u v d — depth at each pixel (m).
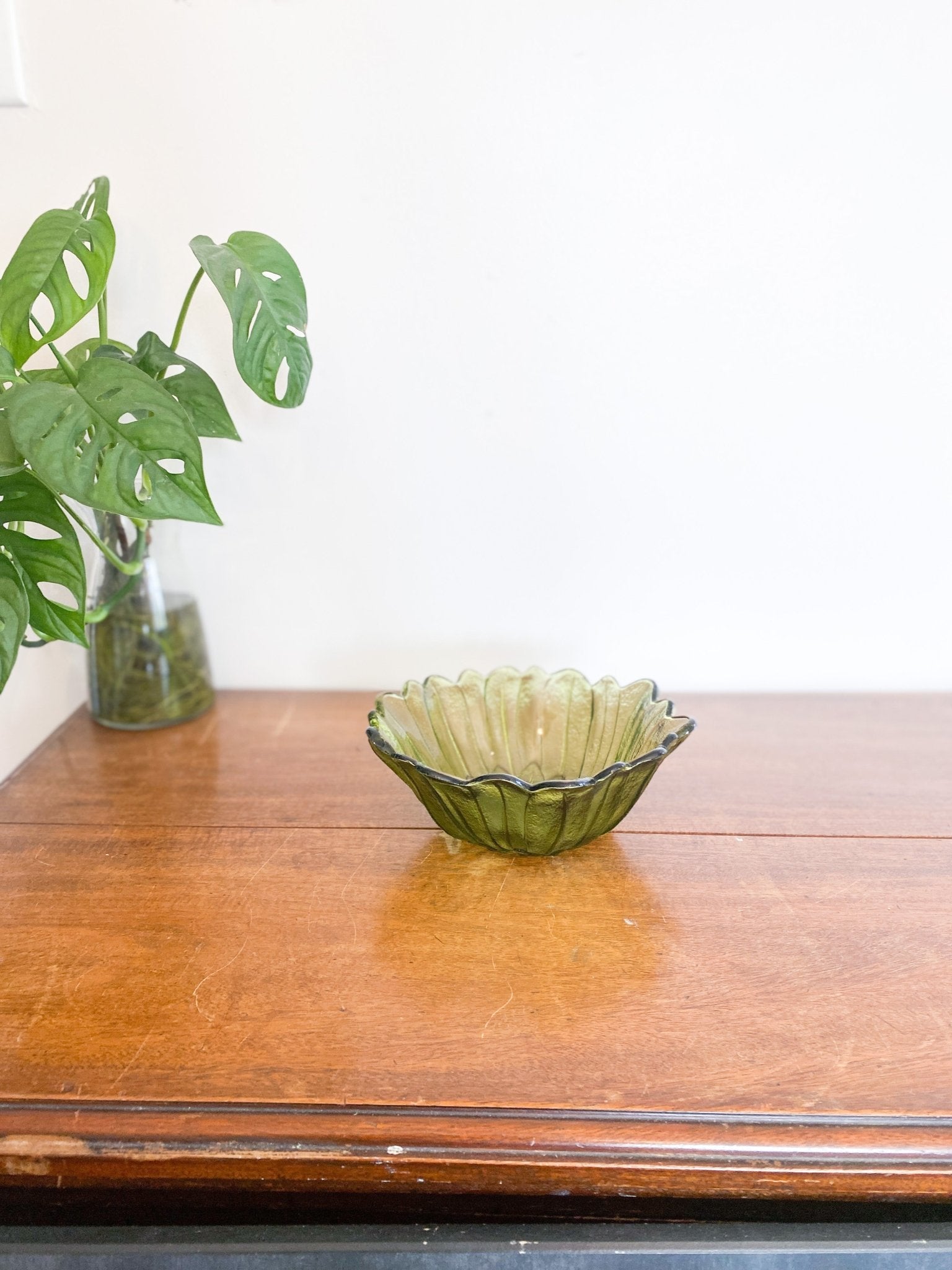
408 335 0.96
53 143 0.91
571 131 0.89
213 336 0.96
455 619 1.07
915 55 0.86
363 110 0.89
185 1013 0.57
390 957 0.62
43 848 0.75
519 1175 0.49
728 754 0.92
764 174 0.90
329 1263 0.56
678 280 0.94
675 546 1.03
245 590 1.06
